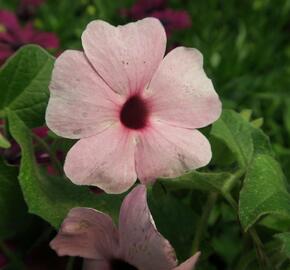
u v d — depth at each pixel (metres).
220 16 0.53
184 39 0.49
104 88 0.11
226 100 0.38
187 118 0.11
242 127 0.13
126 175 0.11
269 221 0.14
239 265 0.13
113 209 0.11
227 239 0.22
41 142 0.12
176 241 0.13
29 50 0.12
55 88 0.10
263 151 0.13
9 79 0.12
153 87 0.11
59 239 0.11
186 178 0.12
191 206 0.14
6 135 0.12
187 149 0.11
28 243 0.12
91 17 0.21
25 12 0.47
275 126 0.39
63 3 0.51
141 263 0.10
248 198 0.11
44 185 0.11
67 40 0.48
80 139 0.11
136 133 0.11
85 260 0.11
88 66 0.11
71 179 0.11
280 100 0.41
